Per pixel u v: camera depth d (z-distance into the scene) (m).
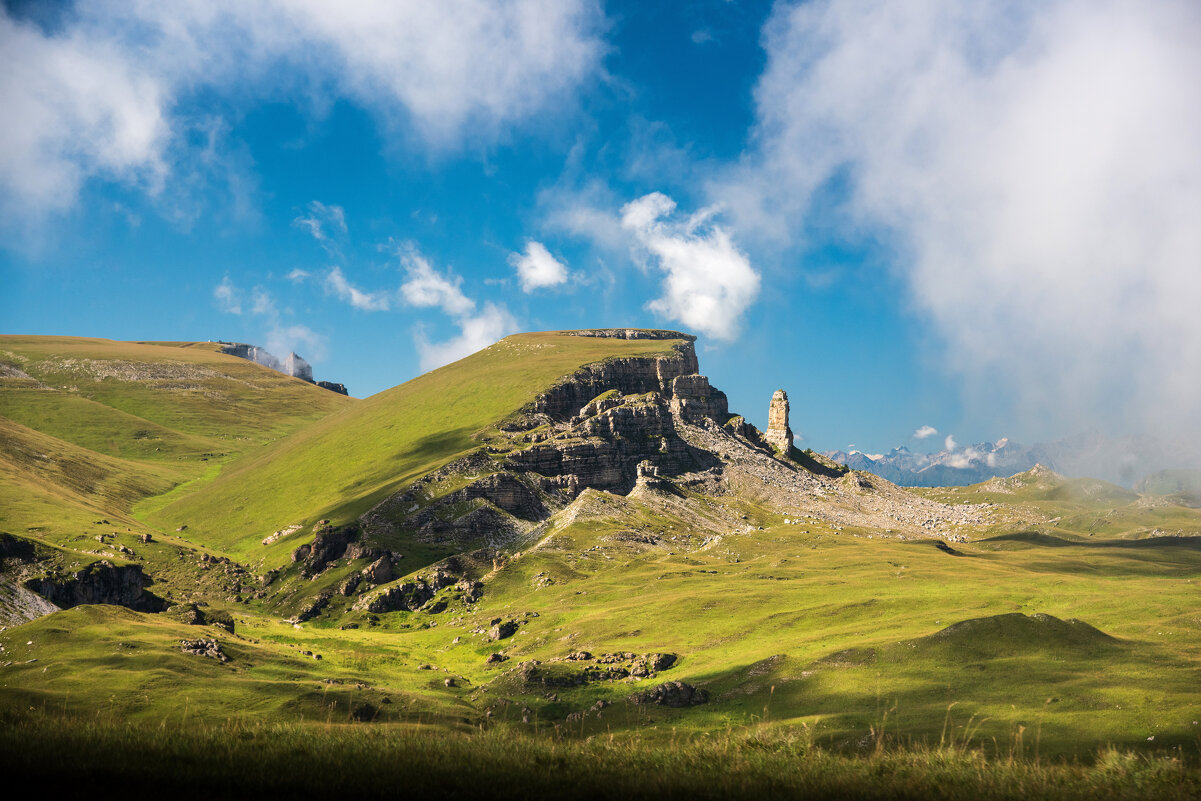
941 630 122.00
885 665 115.81
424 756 29.08
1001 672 105.81
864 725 91.69
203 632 146.38
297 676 130.75
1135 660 104.31
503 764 28.59
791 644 140.62
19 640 125.00
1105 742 78.00
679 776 27.83
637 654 150.25
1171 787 26.89
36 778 25.42
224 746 29.92
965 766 29.47
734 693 119.94
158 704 102.38
